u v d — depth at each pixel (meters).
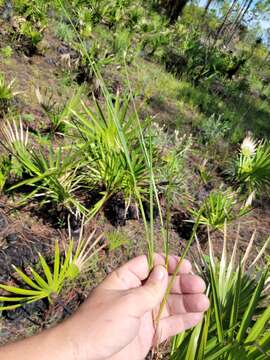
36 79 4.33
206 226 2.96
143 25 8.52
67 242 2.43
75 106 3.33
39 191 2.62
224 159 4.51
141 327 1.22
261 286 1.34
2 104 3.26
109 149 2.41
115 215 2.72
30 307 1.94
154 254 1.32
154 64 7.50
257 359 1.21
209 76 8.40
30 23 5.19
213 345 1.28
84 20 6.64
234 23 16.36
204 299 1.27
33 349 0.88
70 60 4.91
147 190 2.68
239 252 3.17
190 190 3.56
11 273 2.09
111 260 2.46
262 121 7.45
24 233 2.33
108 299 1.04
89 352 0.94
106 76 5.02
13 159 2.63
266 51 18.66
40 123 3.46
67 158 2.37
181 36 10.77
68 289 2.14
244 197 3.84
